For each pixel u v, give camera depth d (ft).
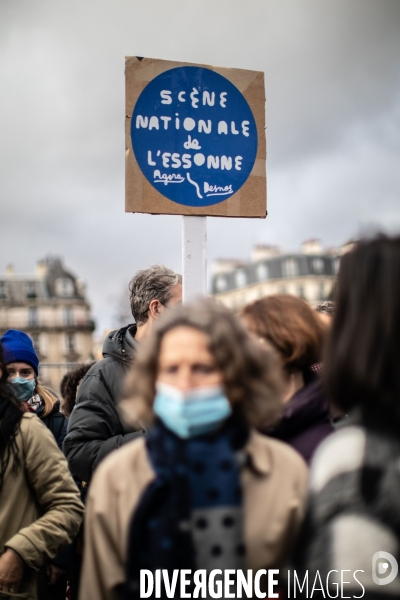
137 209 10.78
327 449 4.86
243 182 11.35
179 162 11.05
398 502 4.43
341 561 4.45
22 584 8.02
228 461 5.41
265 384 5.71
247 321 7.98
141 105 10.96
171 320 5.72
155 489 5.37
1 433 8.00
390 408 4.77
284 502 5.52
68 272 294.87
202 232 11.12
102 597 5.61
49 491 8.20
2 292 284.20
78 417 10.64
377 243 5.21
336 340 5.17
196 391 5.39
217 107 11.34
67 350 284.41
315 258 296.92
